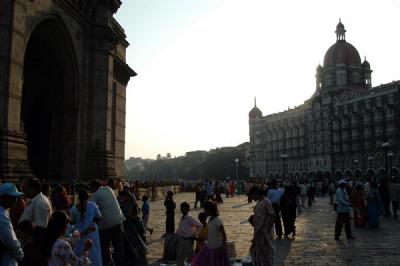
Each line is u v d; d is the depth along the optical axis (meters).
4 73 19.59
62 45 27.94
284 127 162.75
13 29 20.00
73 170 28.75
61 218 6.61
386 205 27.92
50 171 29.42
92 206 9.81
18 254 6.14
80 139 29.59
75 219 9.70
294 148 156.00
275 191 18.09
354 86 141.88
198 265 9.27
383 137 114.25
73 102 29.28
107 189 11.49
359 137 122.81
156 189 50.16
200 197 36.06
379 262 12.72
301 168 151.25
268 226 10.17
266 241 10.08
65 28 27.25
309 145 146.25
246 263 11.72
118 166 41.38
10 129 19.55
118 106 41.72
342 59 145.12
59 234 6.56
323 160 137.12
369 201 21.80
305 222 24.67
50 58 29.52
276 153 167.62
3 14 19.88
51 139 29.78
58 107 29.77
